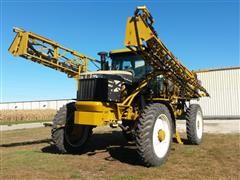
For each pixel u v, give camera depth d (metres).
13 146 8.88
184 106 9.88
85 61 7.77
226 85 25.39
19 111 37.09
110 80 6.43
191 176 5.20
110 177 5.10
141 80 7.18
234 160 6.48
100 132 12.72
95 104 6.13
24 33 6.76
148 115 5.98
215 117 25.61
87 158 6.73
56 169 5.68
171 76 7.79
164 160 6.18
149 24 5.82
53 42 7.15
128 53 7.89
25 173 5.40
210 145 8.65
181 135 11.48
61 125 7.10
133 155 7.07
